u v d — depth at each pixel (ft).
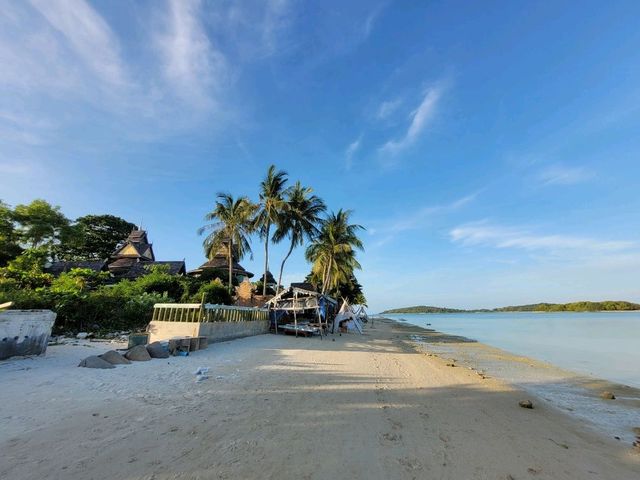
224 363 34.04
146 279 84.99
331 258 123.44
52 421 16.31
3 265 98.27
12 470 11.91
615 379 39.99
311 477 12.98
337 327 97.60
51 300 51.08
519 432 19.86
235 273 139.23
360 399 24.13
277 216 107.86
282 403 21.97
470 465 14.99
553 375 41.39
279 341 58.85
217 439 15.75
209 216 114.32
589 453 17.63
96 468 12.49
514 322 211.82
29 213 116.47
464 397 27.14
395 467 14.29
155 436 15.58
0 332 27.84
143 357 32.24
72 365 28.19
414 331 128.06
